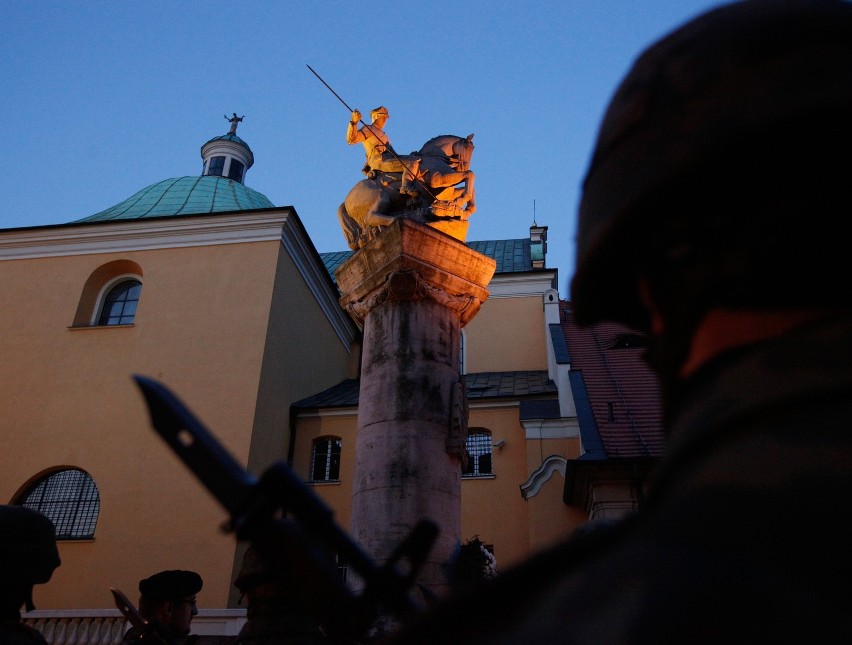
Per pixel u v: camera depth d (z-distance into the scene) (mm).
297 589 891
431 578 6570
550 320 24812
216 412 19188
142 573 16844
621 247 622
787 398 477
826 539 419
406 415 7445
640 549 490
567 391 19953
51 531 2678
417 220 8430
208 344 20359
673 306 593
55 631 14156
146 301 21359
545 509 17812
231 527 885
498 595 537
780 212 531
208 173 33250
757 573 424
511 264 30938
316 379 24141
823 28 562
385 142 9094
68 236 22750
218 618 14836
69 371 20453
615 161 629
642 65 660
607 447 15523
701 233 559
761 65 556
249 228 22219
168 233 22438
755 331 539
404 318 7895
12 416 19844
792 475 449
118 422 19359
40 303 21828
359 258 8398
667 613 417
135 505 17828
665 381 606
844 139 524
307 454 21031
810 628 391
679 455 529
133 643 3979
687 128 564
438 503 7160
